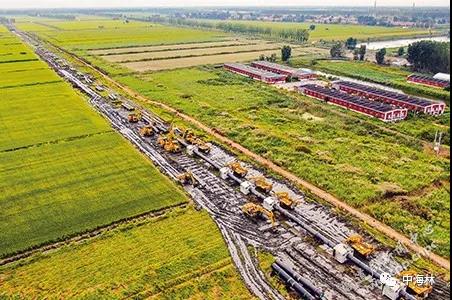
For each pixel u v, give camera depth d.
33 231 42.66
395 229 43.75
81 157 60.66
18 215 45.56
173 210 46.97
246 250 40.34
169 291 34.97
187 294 34.75
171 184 52.78
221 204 48.53
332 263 38.69
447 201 48.47
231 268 37.84
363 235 42.84
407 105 86.69
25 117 78.88
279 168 58.25
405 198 49.44
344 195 50.00
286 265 37.06
